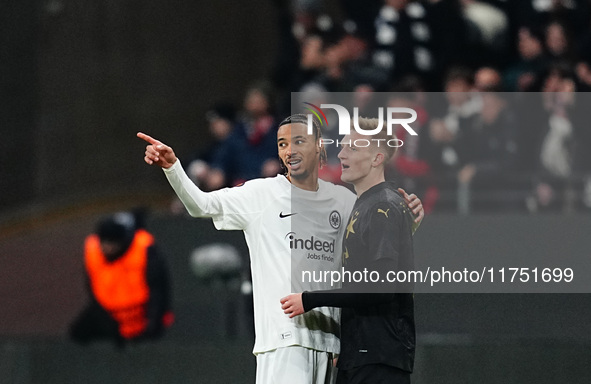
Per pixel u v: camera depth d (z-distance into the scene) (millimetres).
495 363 25359
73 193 43156
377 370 18109
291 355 18391
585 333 25656
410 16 33375
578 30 33688
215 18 47250
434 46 33469
